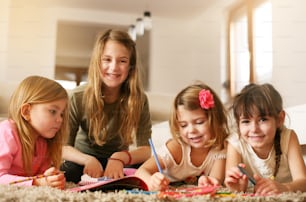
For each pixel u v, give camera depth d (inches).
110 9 120.7
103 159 45.2
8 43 102.0
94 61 42.7
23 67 103.5
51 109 33.8
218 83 95.0
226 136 37.8
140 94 45.1
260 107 33.5
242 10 86.7
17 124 33.6
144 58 124.2
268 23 64.6
